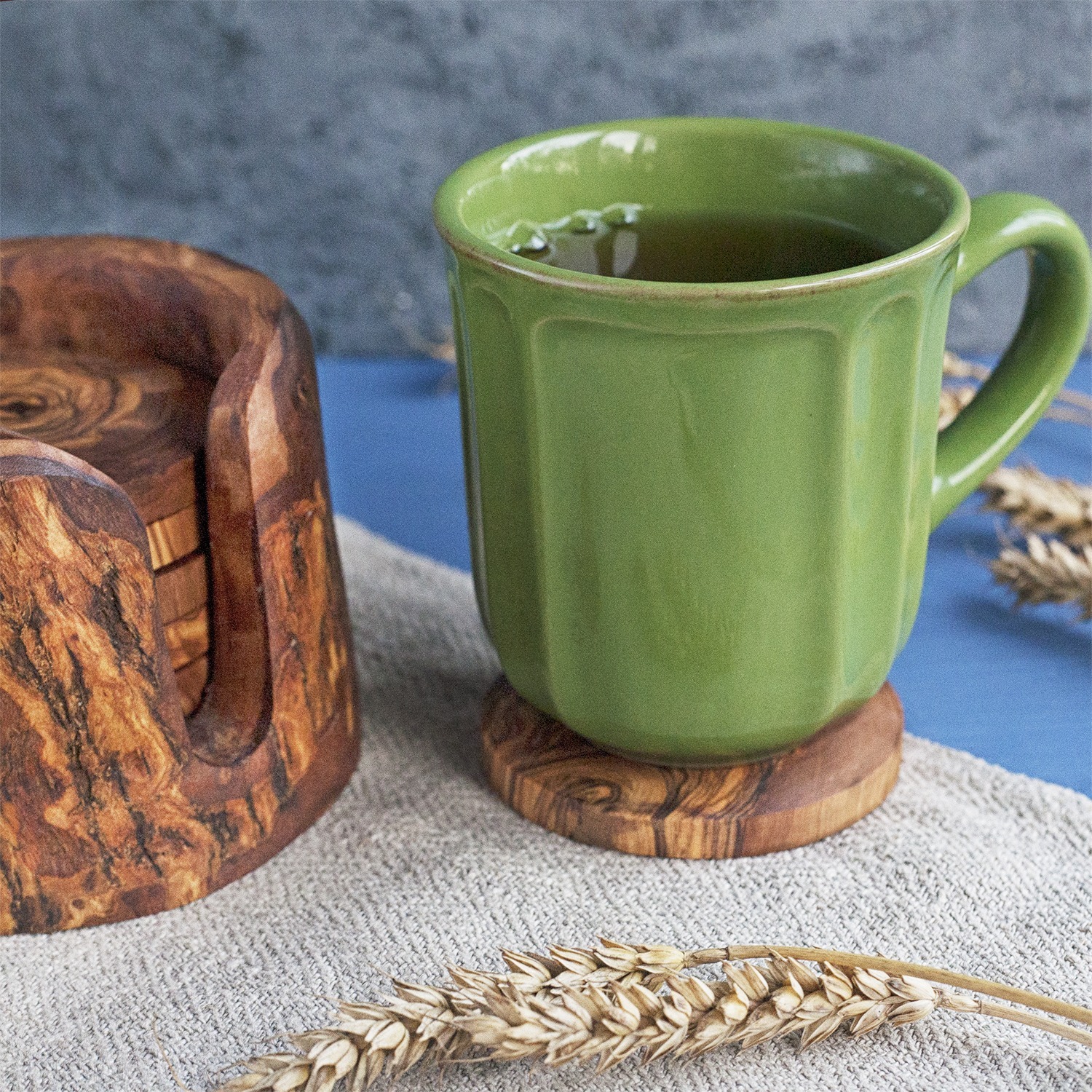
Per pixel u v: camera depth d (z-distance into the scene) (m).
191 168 0.78
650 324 0.53
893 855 0.59
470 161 0.59
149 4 0.75
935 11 0.74
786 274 0.59
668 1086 0.54
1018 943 0.57
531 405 0.56
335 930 0.58
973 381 0.78
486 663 0.66
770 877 0.59
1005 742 0.62
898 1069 0.54
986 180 0.77
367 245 0.80
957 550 0.70
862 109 0.76
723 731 0.58
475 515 0.60
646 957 0.53
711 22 0.75
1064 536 0.67
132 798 0.57
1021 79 0.75
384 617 0.67
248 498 0.57
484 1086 0.54
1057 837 0.59
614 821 0.59
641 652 0.57
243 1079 0.52
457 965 0.57
